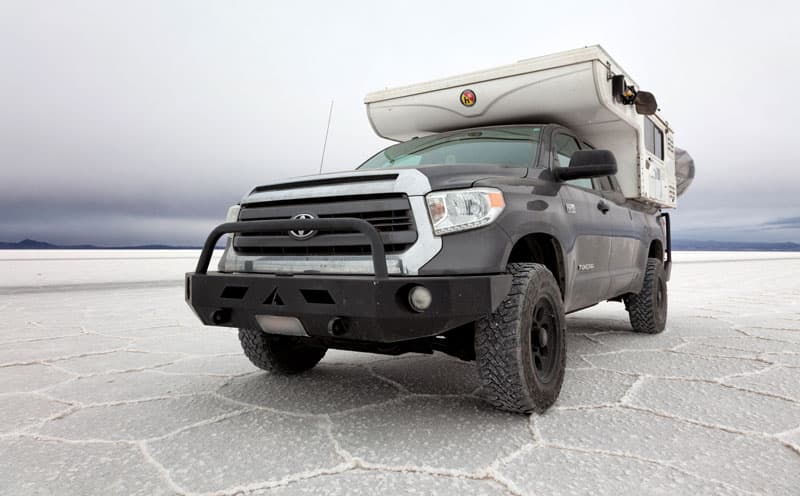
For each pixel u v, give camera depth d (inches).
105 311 261.3
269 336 126.5
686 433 88.9
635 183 177.6
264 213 105.6
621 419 96.7
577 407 104.5
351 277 87.3
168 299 316.8
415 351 108.0
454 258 88.0
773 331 193.3
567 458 79.1
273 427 95.1
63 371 138.7
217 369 141.5
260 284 94.7
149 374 135.6
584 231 127.7
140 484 71.9
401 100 178.7
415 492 68.9
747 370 132.5
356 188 96.0
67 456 81.8
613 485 69.8
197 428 94.7
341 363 150.1
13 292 353.1
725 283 449.4
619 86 150.4
